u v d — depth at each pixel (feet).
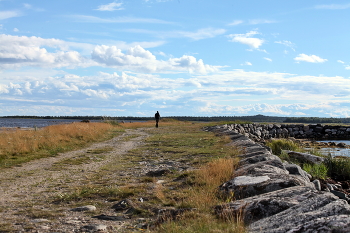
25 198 23.84
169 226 15.55
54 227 16.81
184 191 24.36
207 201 20.18
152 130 110.52
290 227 12.34
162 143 63.77
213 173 28.50
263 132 150.71
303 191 17.29
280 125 160.45
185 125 151.12
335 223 11.40
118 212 20.12
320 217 12.69
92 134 75.92
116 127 118.52
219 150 48.73
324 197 14.98
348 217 11.70
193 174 30.19
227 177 26.76
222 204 17.88
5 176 33.01
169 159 43.19
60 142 60.44
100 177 31.96
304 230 11.63
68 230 16.31
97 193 24.66
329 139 138.10
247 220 15.79
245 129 144.25
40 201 22.90
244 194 21.11
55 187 27.66
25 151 48.42
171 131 103.14
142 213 19.47
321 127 156.66
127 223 17.78
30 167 38.75
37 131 70.64
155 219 18.13
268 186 20.80
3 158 43.78
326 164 46.62
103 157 47.11
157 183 27.89
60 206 21.59
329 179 39.78
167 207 20.53
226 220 15.80
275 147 68.54
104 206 21.49
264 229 13.38
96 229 16.43
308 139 137.49
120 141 71.87
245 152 43.16
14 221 17.93
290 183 20.63
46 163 41.81
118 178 31.09
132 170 35.55
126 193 24.23
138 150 54.39
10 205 21.71
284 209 15.61
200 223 15.40
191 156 44.75
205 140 65.82
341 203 13.55
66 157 47.39
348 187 37.14
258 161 32.30
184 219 16.66
